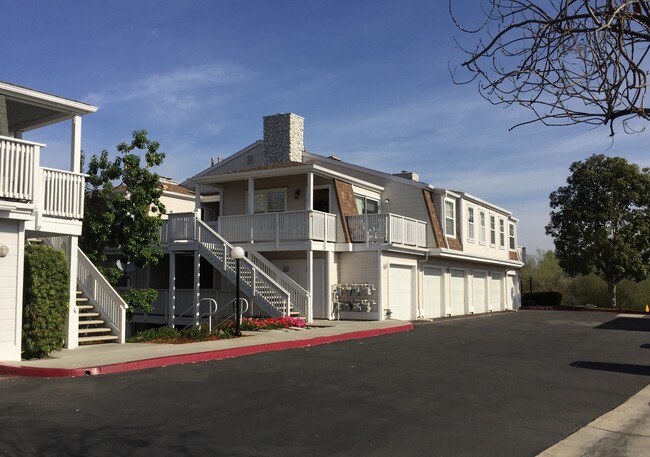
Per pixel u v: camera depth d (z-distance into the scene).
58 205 13.77
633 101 3.99
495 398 9.14
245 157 28.81
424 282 26.20
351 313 22.58
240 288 20.62
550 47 4.24
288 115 26.97
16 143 11.95
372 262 22.59
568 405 8.84
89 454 5.96
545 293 42.59
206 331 16.19
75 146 14.50
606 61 4.02
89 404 8.17
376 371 11.30
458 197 28.39
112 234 18.31
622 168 37.41
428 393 9.34
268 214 22.41
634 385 10.58
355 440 6.68
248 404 8.27
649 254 37.38
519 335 19.00
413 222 24.50
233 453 6.11
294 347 14.84
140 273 26.17
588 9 3.73
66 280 12.77
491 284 34.44
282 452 6.18
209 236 21.67
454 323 23.42
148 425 7.09
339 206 23.25
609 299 38.19
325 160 27.42
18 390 9.16
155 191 18.91
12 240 11.95
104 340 15.36
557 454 6.46
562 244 38.75
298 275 23.20
